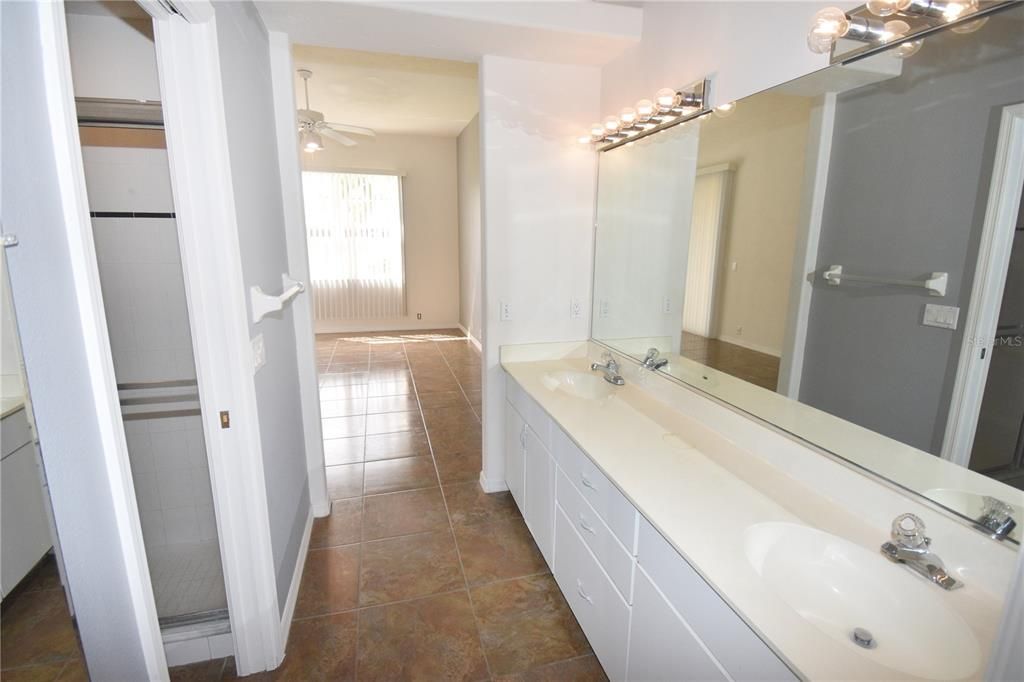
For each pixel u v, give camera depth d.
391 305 7.14
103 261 1.74
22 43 0.72
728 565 1.01
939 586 0.96
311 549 2.27
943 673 0.86
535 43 2.13
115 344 1.80
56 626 1.49
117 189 1.71
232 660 1.67
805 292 1.36
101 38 1.59
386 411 4.10
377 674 1.62
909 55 1.05
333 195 6.64
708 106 1.71
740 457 1.53
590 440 1.64
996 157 0.92
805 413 1.37
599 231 2.55
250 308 1.50
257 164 1.68
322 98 4.78
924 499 1.07
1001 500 0.94
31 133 0.74
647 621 1.25
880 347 1.16
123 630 1.00
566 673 1.63
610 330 2.49
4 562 1.26
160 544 1.98
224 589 1.80
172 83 1.22
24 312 0.76
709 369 1.77
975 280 0.96
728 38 1.60
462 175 6.62
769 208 1.47
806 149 1.34
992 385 0.94
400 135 6.72
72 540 0.89
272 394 1.74
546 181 2.48
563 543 1.85
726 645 0.95
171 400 1.88
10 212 0.72
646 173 2.12
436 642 1.75
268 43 1.99
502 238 2.48
